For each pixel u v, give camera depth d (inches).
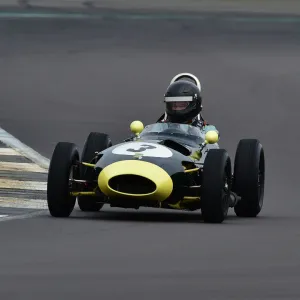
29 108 3548.2
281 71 4306.1
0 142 2974.9
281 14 5969.5
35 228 1740.9
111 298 1168.8
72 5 6166.3
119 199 1868.8
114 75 4215.1
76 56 4589.1
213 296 1186.6
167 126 2043.6
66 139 3122.5
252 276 1316.4
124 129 3341.5
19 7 6028.5
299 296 1193.4
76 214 2026.3
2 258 1414.9
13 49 4726.9
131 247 1540.4
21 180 2423.7
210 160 1891.0
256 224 1904.5
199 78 4168.3
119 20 5595.5
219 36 5157.5
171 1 6446.9
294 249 1550.2
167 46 4854.8
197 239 1648.6
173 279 1286.9
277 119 3476.9
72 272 1323.8
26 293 1187.3
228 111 3585.1
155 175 1834.4
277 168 2755.9
